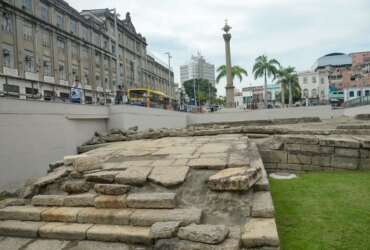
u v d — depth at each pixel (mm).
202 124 23156
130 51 50125
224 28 30703
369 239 3367
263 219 3453
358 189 5035
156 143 8523
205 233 3072
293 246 3316
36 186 4805
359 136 7562
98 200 4141
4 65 24688
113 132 12883
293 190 5281
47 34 30109
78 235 3668
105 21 42844
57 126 10102
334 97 56344
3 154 7688
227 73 31031
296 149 7113
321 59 67438
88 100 15156
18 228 3916
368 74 53625
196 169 4738
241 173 4078
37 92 13406
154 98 23281
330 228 3674
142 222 3666
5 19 25109
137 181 4371
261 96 72938
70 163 5570
